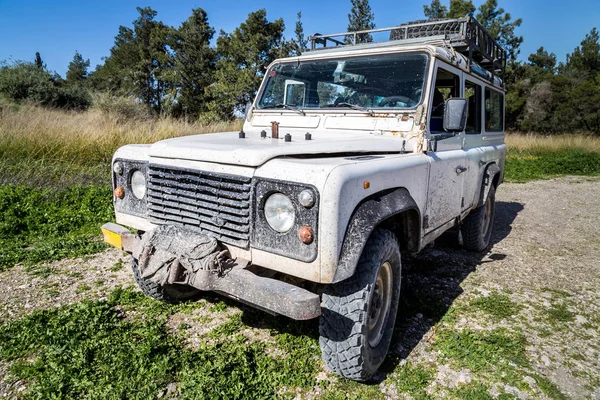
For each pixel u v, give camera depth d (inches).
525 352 119.7
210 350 110.7
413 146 123.0
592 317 143.5
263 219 87.8
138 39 1782.7
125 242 108.2
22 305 134.7
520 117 1298.0
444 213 140.6
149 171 106.0
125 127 403.5
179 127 444.8
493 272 182.4
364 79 137.6
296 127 142.3
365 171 90.6
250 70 1042.1
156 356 104.7
